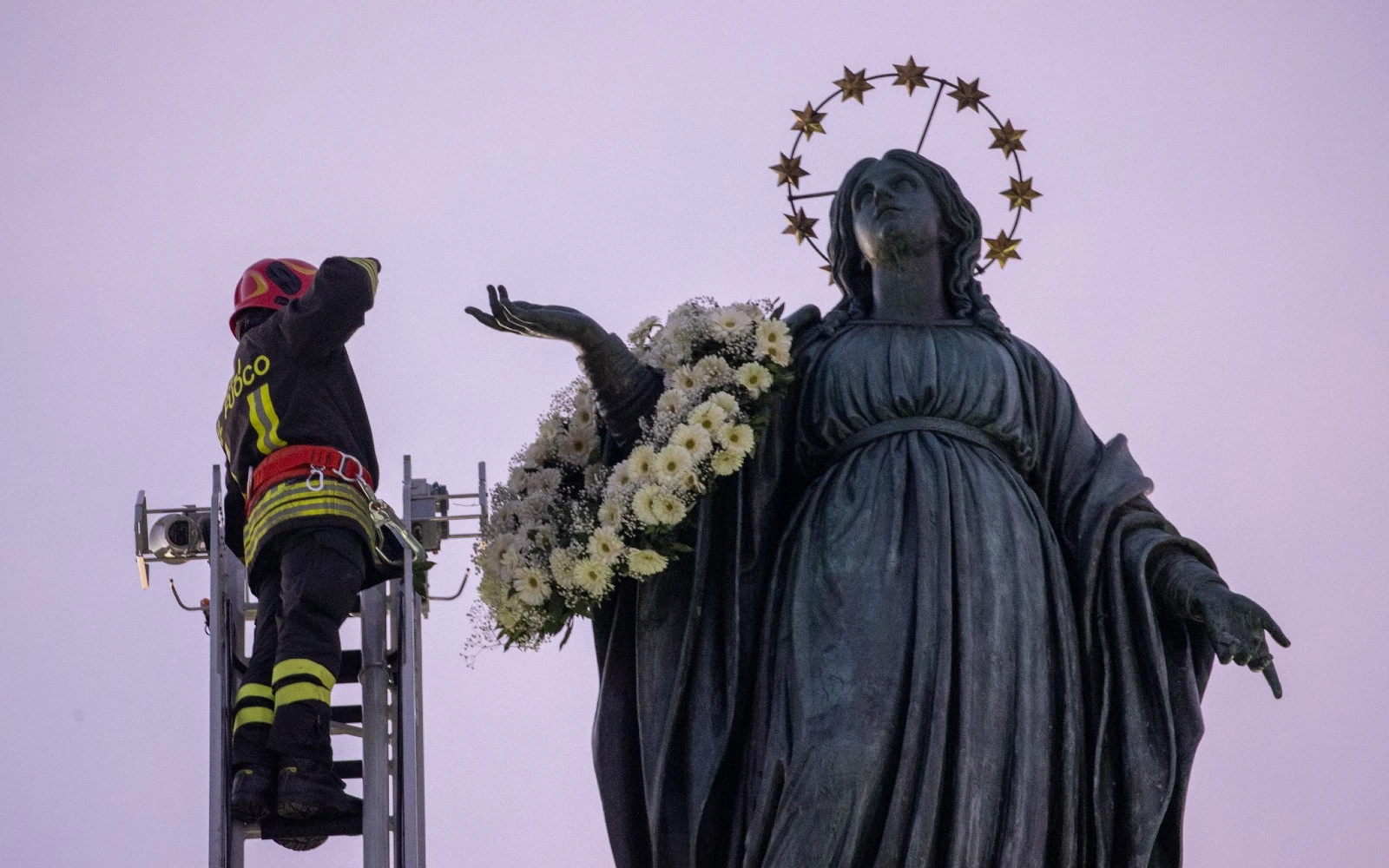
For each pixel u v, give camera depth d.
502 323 21.34
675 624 21.28
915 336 21.97
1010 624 20.84
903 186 22.34
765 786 20.62
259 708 22.08
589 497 21.41
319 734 21.94
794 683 20.77
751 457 21.58
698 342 21.75
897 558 20.94
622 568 21.14
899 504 21.14
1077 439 22.11
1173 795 20.92
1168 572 21.34
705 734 21.11
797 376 21.98
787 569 21.28
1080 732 20.92
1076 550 21.58
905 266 22.25
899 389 21.67
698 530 21.31
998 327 22.17
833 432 21.67
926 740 20.41
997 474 21.48
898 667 20.58
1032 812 20.53
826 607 20.92
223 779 22.14
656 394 21.70
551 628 21.31
